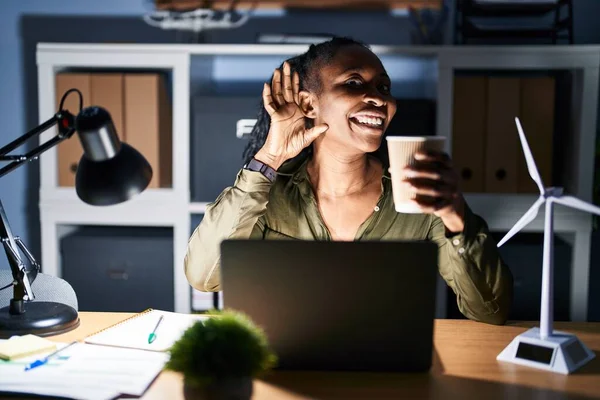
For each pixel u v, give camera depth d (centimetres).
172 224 251
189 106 251
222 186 252
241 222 150
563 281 248
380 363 113
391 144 116
